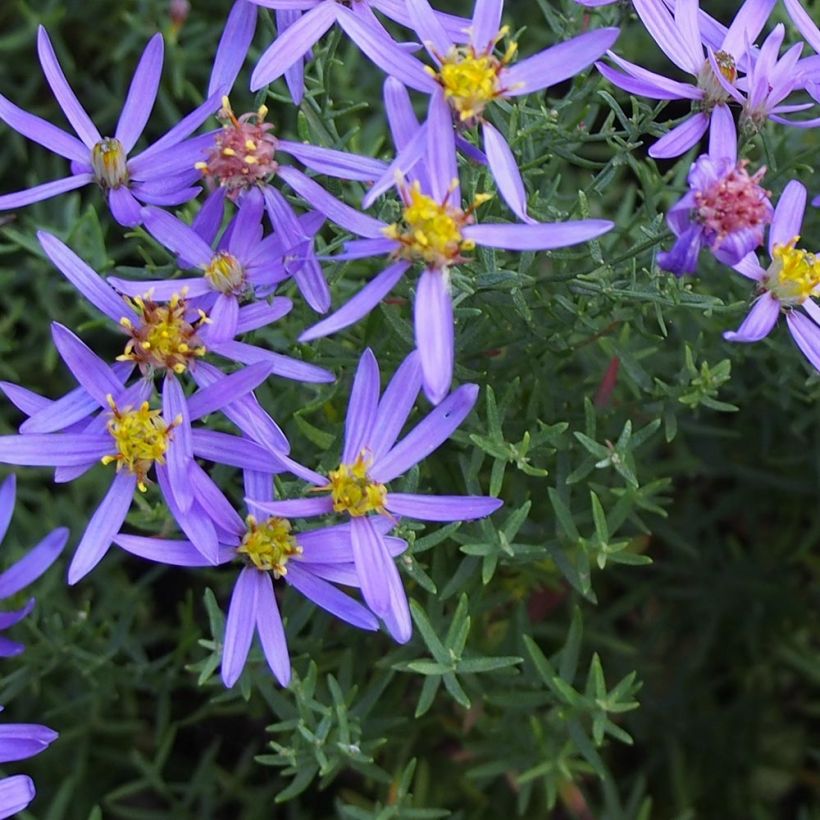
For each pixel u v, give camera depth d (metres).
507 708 0.29
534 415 0.28
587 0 0.27
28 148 0.35
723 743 0.33
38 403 0.25
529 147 0.28
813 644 0.33
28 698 0.31
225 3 0.35
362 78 0.35
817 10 0.32
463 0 0.35
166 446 0.25
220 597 0.33
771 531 0.34
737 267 0.26
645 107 0.27
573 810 0.30
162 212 0.25
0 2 0.35
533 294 0.27
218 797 0.31
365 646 0.29
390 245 0.24
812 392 0.29
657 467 0.31
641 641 0.33
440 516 0.25
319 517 0.26
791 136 0.30
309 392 0.29
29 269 0.33
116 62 0.35
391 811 0.28
